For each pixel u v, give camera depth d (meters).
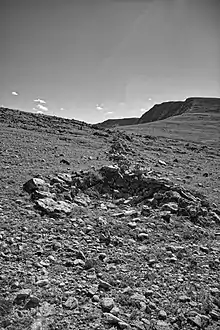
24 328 5.57
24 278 7.31
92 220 12.20
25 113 58.81
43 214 12.01
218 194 19.33
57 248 9.26
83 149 31.06
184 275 8.54
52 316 6.03
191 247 10.74
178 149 47.38
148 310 6.54
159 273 8.46
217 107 190.12
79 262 8.50
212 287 8.01
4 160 20.52
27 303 6.26
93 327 5.82
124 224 12.17
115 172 17.70
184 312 6.67
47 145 30.03
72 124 56.03
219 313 6.80
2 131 35.50
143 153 36.03
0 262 8.00
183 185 20.00
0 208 11.90
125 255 9.43
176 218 13.40
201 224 13.35
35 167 19.34
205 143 66.50
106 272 8.17
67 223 11.42
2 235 9.62
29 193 14.05
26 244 9.25
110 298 6.80
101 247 9.84
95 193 16.02
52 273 7.79
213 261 9.70
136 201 15.57
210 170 30.72
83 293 6.98
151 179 16.91
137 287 7.54
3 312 5.91
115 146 33.25
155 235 11.44
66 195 14.42
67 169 19.31
